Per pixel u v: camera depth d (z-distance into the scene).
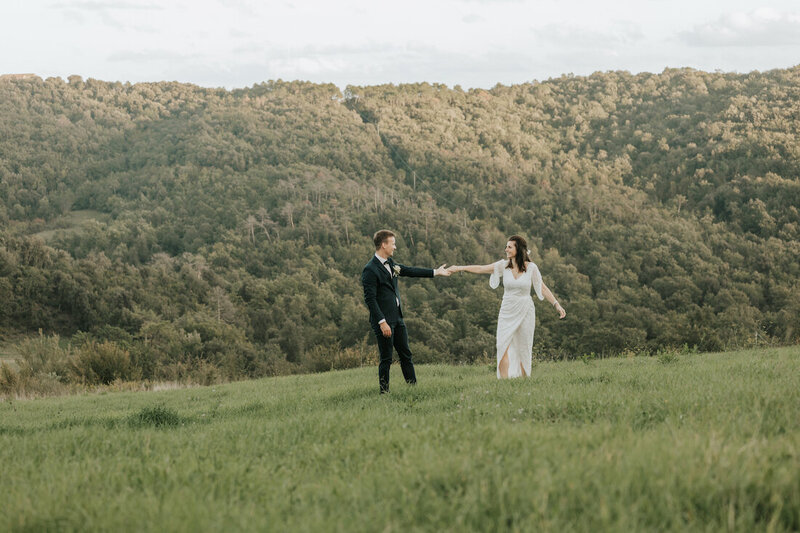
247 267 132.00
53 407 10.49
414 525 2.49
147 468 3.72
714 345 64.69
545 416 4.64
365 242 140.88
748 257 118.00
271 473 3.56
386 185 189.75
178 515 2.73
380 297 7.59
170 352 62.59
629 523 2.31
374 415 5.29
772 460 2.80
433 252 136.00
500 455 3.19
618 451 3.03
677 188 171.00
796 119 182.50
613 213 149.50
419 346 78.75
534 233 148.88
